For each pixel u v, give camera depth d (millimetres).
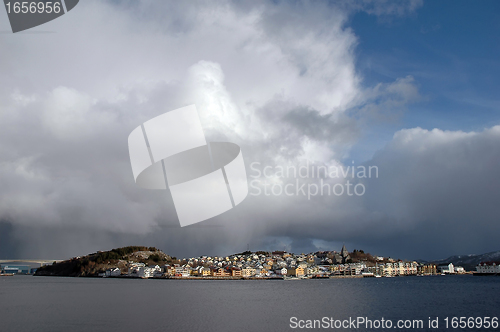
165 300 182875
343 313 135250
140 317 122438
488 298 191750
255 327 106188
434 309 146500
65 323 109125
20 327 103000
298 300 184875
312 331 100938
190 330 100625
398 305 160750
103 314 128375
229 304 166250
